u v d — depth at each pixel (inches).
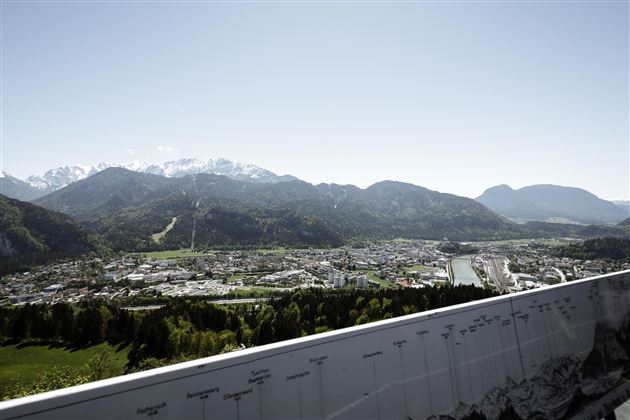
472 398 214.8
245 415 151.6
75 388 126.1
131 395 133.0
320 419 167.0
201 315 2048.5
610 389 275.0
